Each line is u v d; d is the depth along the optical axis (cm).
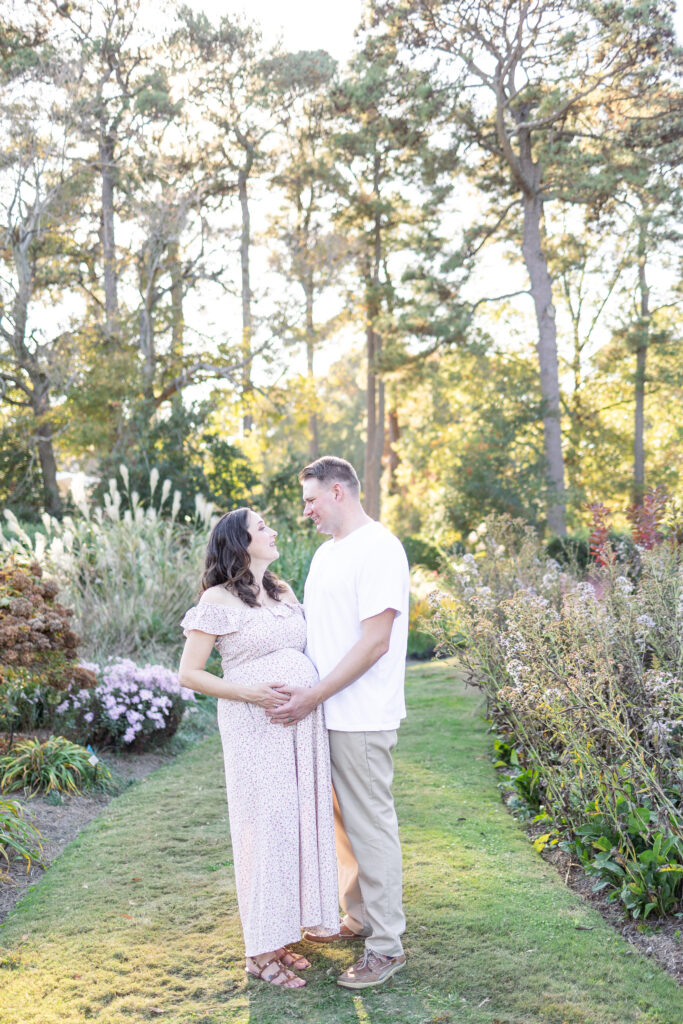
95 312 2259
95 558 808
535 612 405
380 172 2678
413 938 299
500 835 399
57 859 387
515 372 2694
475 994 264
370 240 2745
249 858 278
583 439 2814
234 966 288
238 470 1416
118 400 1936
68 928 317
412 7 1827
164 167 2267
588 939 294
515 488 1720
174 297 2436
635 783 333
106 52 2253
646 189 1912
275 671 280
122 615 752
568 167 1911
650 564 412
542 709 387
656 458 2834
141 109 2211
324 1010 258
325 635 287
